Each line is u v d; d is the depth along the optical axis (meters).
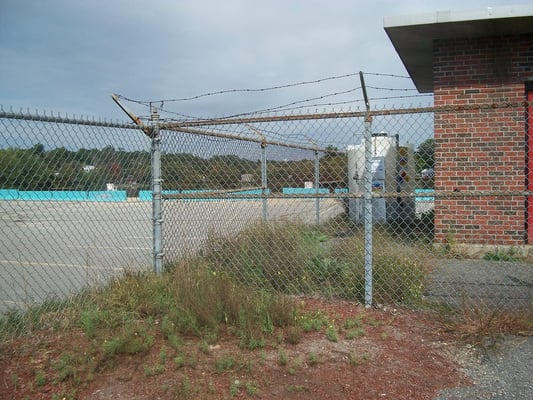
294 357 3.87
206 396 3.30
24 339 4.18
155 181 5.80
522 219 7.46
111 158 5.58
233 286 5.03
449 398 3.28
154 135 5.84
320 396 3.32
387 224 8.16
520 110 7.50
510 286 5.56
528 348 3.97
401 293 5.16
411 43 8.32
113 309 4.75
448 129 7.79
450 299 5.14
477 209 7.64
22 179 4.74
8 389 3.39
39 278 7.02
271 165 8.57
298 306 4.86
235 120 5.35
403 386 3.44
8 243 10.81
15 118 4.27
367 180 4.96
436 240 7.78
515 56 7.65
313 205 10.43
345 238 7.10
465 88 7.84
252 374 3.59
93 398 3.31
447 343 4.12
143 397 3.30
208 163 6.88
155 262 5.78
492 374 3.60
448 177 7.79
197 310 4.46
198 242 6.43
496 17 6.92
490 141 7.62
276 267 5.77
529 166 7.57
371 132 4.97
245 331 4.21
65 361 3.70
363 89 6.88
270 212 9.40
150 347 4.00
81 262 8.26
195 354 3.88
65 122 4.75
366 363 3.78
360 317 4.67
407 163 9.07
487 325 4.24
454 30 7.50
